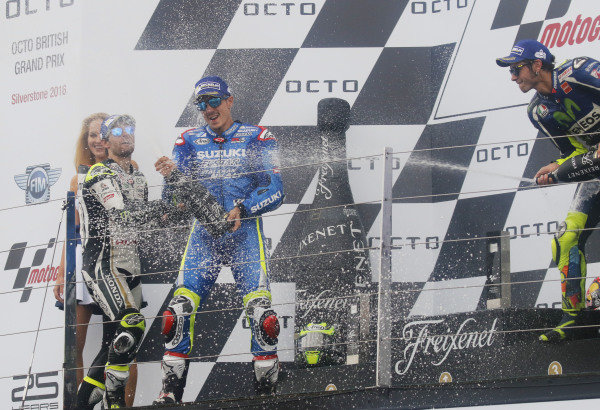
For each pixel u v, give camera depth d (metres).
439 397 6.49
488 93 10.42
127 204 9.27
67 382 7.39
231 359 10.04
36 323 10.13
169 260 10.04
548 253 9.78
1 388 10.16
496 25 10.44
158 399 7.93
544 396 6.27
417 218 10.55
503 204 10.19
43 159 10.39
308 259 9.70
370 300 9.07
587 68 8.05
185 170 9.10
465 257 10.35
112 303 8.57
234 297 10.10
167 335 8.09
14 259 10.34
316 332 9.21
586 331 7.42
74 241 7.64
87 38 10.49
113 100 10.45
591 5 9.69
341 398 6.66
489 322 7.58
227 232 8.66
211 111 9.05
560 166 7.96
